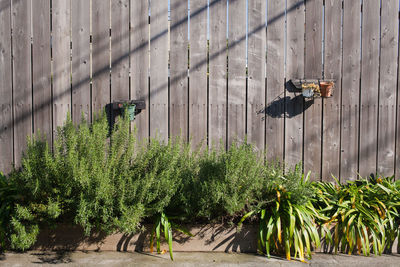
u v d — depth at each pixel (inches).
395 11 152.9
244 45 150.2
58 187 115.3
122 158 121.2
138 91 148.5
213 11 149.4
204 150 136.0
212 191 115.7
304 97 147.6
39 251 121.3
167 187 115.0
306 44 151.3
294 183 124.5
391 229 124.7
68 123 119.6
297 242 117.4
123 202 113.4
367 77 152.9
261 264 114.0
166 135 149.4
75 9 146.3
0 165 146.1
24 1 145.3
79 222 112.4
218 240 125.3
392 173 154.3
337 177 152.7
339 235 126.0
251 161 121.0
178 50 149.1
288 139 151.5
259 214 125.6
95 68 147.3
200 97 149.6
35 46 146.1
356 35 151.9
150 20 148.0
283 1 150.8
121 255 119.3
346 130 152.9
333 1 151.3
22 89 146.2
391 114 153.9
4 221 118.9
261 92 150.7
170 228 118.6
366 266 116.6
